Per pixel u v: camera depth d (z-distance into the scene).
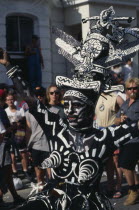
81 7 20.11
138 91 9.12
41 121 4.92
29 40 19.09
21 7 18.31
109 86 4.93
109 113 9.52
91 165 4.68
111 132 4.71
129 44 5.00
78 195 4.65
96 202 4.69
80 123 4.74
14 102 11.46
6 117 9.28
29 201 4.66
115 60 4.94
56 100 9.39
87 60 4.93
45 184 4.79
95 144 4.71
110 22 5.05
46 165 4.77
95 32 5.04
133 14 21.20
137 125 4.67
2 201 9.49
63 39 5.13
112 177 10.12
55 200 4.64
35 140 9.48
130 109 9.07
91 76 4.87
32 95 4.99
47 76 18.80
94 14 20.11
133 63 20.88
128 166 9.18
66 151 4.76
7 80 12.62
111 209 4.78
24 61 18.98
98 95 4.82
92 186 4.71
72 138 4.78
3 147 9.11
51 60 19.33
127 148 9.11
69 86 4.81
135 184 9.45
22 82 4.98
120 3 20.55
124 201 9.70
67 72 19.69
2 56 5.06
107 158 4.74
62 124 4.88
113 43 4.99
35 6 18.45
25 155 11.61
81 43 5.07
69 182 4.73
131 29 5.05
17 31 18.88
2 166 9.11
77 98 4.74
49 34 19.19
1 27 18.02
